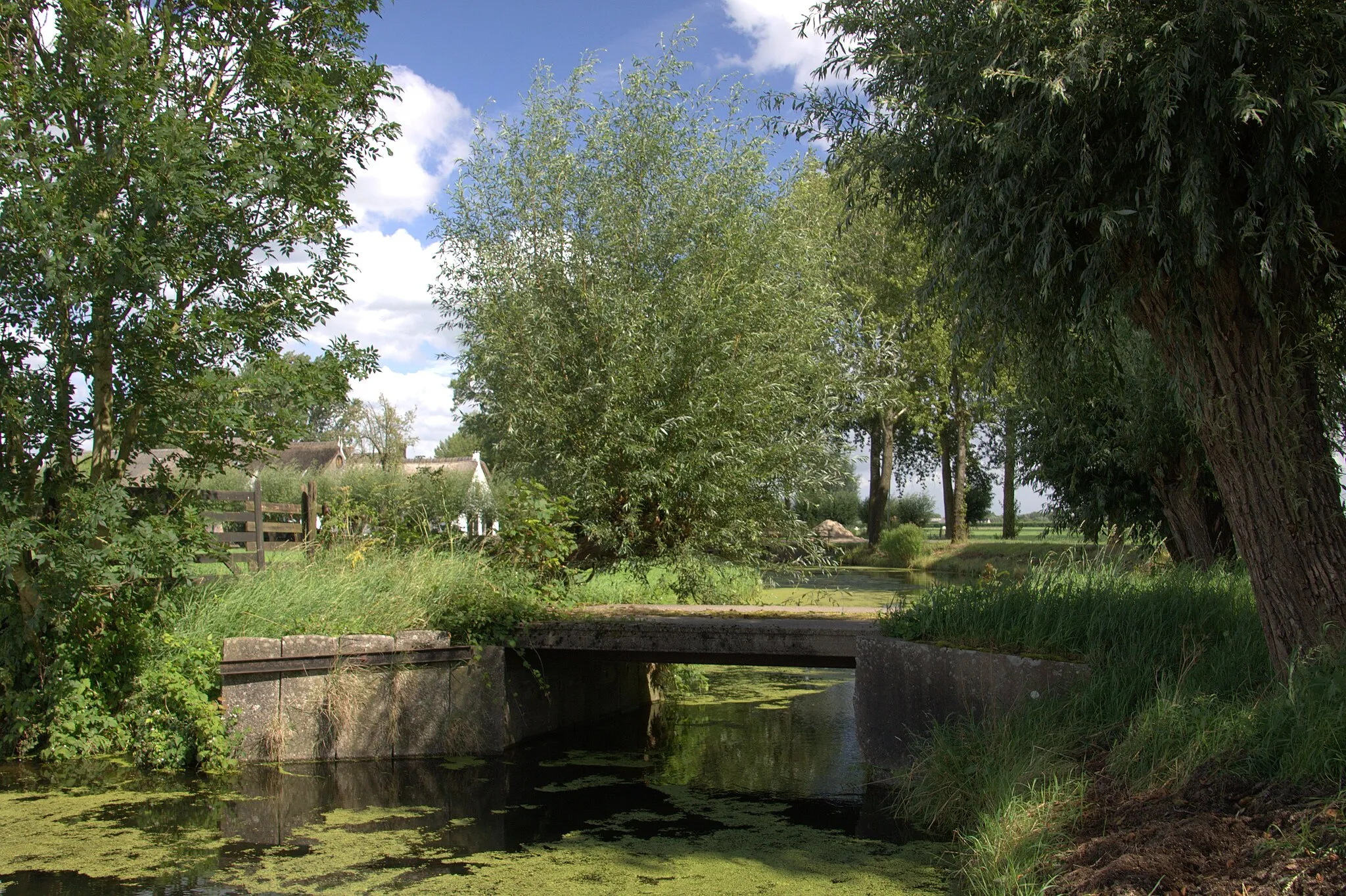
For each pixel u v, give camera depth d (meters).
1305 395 4.73
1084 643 6.30
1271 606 4.74
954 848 5.42
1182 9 4.39
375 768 7.59
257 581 8.88
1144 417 9.34
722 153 11.52
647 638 7.91
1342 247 4.66
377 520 10.51
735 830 5.93
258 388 7.76
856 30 5.62
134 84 7.24
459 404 11.98
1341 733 3.92
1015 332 5.40
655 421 10.48
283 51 8.03
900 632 7.03
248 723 7.63
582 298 11.19
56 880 5.06
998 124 4.71
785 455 11.30
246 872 5.18
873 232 23.14
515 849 5.59
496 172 11.66
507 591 8.70
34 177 6.89
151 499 8.02
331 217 8.23
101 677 7.94
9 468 7.56
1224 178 4.55
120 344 7.54
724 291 11.03
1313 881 3.26
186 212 7.22
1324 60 4.26
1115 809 4.51
